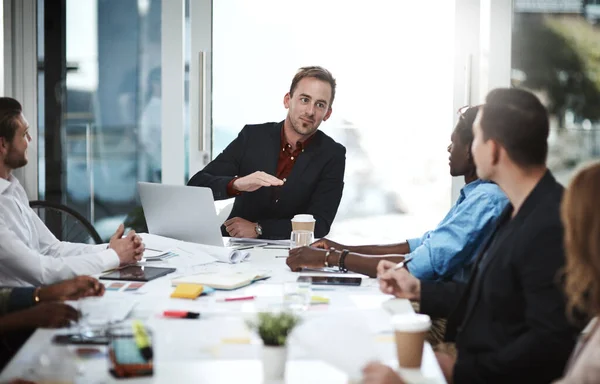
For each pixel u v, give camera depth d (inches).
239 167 136.9
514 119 69.6
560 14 157.9
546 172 70.7
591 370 49.0
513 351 65.2
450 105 159.8
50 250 113.2
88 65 167.2
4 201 103.1
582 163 160.9
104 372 55.4
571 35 158.2
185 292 80.5
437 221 162.7
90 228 138.3
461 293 81.7
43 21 166.9
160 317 71.9
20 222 105.0
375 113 161.9
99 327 64.8
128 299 76.6
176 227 113.1
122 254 97.8
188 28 163.9
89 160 169.0
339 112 162.6
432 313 82.0
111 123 168.1
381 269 87.0
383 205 163.6
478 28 157.5
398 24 159.8
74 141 168.9
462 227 91.4
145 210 115.7
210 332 66.4
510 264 68.2
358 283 89.9
